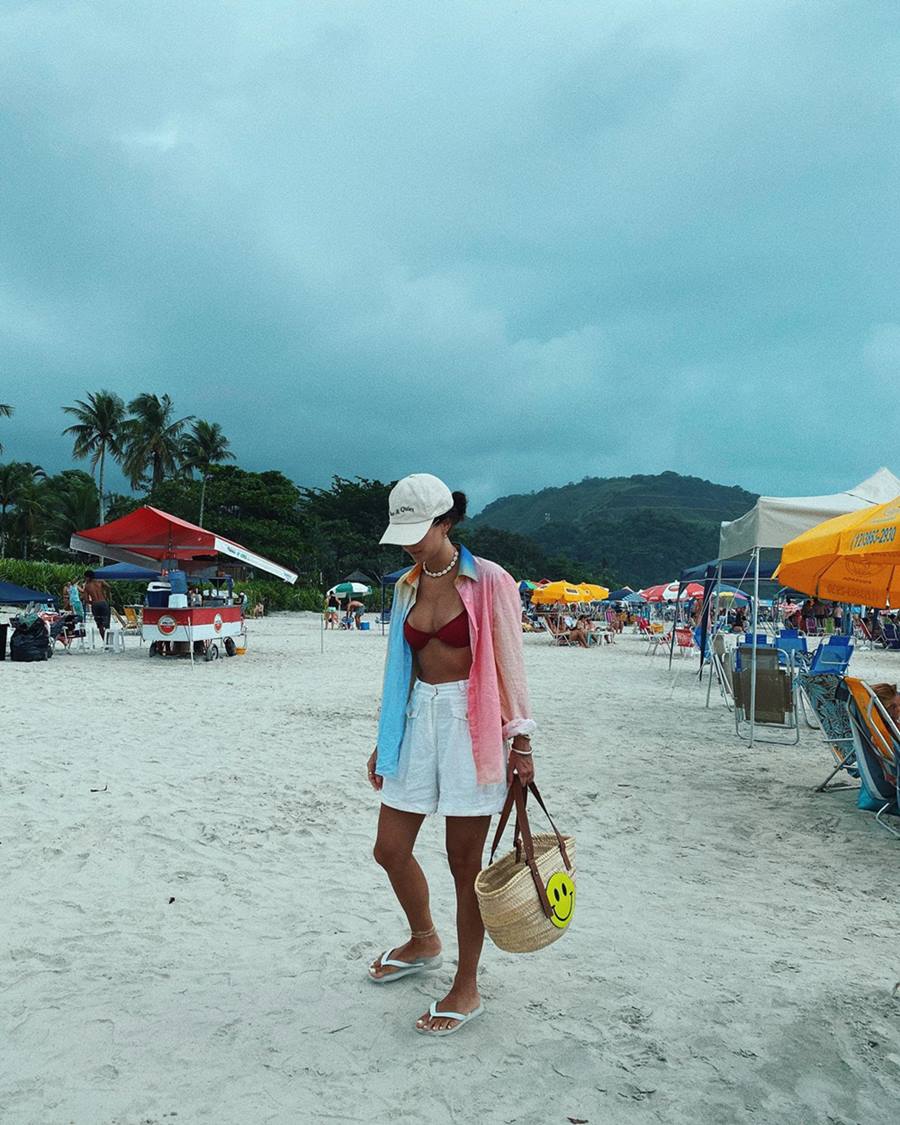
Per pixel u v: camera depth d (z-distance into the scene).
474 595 2.67
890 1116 2.23
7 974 3.02
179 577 15.83
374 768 2.84
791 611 31.94
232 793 5.71
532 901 2.49
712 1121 2.20
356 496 77.81
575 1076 2.39
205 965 3.11
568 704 10.95
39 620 15.34
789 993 2.89
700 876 4.30
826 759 7.54
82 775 6.05
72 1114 2.18
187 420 65.12
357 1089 2.32
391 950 3.01
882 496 8.29
